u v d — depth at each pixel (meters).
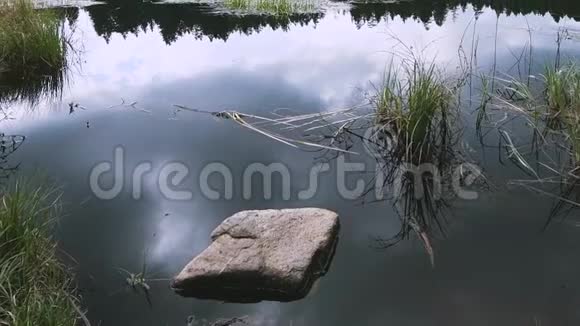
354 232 3.80
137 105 6.09
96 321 3.08
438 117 4.92
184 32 9.00
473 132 5.02
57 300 3.05
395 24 9.05
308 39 8.36
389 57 7.21
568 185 4.21
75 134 5.41
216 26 9.31
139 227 3.91
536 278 3.28
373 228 3.84
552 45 7.28
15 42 7.07
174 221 3.98
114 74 7.16
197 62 7.50
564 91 5.18
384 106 5.11
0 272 3.12
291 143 5.05
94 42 8.52
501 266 3.40
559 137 4.89
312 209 3.76
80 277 3.43
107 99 6.31
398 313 3.07
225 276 3.25
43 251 3.43
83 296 3.27
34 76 7.05
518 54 6.93
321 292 3.26
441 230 3.78
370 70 6.79
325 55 7.52
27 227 3.40
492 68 6.42
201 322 3.06
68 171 4.69
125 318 3.11
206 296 3.27
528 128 5.06
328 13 9.94
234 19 9.70
